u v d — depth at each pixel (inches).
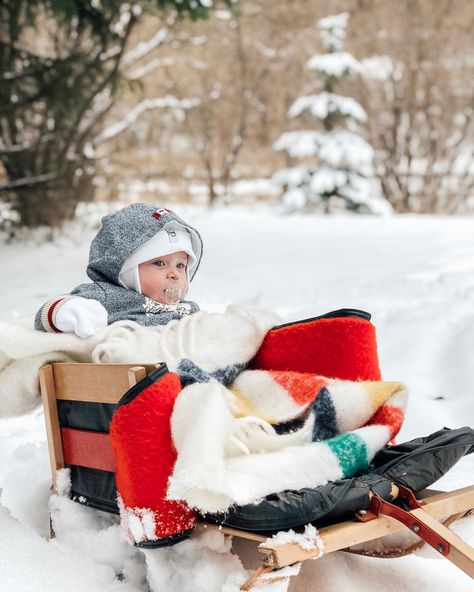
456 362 172.7
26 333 99.7
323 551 77.5
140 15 440.8
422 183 825.5
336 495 80.9
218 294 269.9
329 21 741.9
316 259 357.7
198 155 814.5
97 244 117.2
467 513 92.4
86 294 111.0
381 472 88.0
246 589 76.6
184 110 738.8
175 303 116.9
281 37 817.5
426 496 91.3
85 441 96.9
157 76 743.7
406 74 797.9
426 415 147.7
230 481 79.0
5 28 434.6
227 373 103.2
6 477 121.1
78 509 99.0
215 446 79.4
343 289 265.4
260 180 868.0
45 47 484.7
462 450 91.5
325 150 722.8
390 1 802.2
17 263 390.3
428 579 92.6
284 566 77.0
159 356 102.3
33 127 466.9
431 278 279.4
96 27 399.2
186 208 723.4
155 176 565.3
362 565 95.0
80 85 434.0
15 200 455.2
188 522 84.7
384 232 464.4
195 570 84.3
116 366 89.7
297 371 103.3
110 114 611.5
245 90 801.6
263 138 870.4
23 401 102.6
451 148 817.5
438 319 207.2
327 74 729.6
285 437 89.7
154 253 114.0
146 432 82.7
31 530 99.3
